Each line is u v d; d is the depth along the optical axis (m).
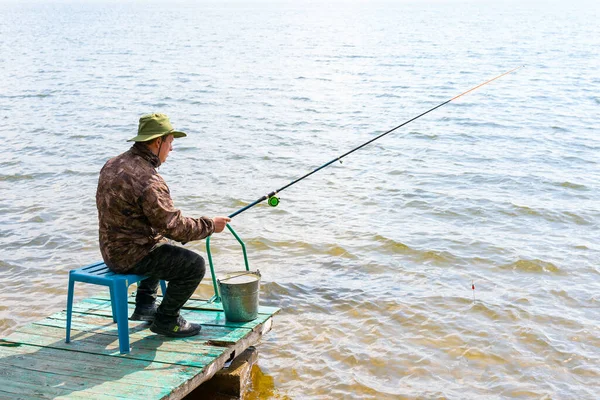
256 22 92.56
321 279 7.29
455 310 6.44
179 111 19.41
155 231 4.36
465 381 5.23
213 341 4.60
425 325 6.15
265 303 6.71
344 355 5.64
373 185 11.16
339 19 99.69
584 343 5.77
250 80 27.06
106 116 18.53
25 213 9.80
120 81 26.98
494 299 6.65
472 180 11.29
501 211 9.55
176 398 4.00
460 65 30.59
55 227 9.16
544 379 5.23
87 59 36.84
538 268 7.44
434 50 39.09
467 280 7.18
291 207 10.02
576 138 14.45
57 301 6.86
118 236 4.27
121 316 4.39
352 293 6.89
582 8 132.38
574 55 33.53
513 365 5.44
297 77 27.86
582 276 7.20
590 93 20.94
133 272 4.38
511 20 79.31
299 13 142.50
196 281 4.51
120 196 4.17
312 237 8.64
